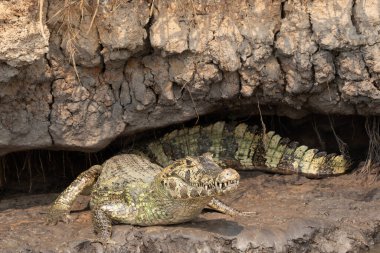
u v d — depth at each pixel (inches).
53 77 265.9
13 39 240.4
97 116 277.3
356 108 294.5
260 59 279.4
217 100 290.2
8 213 280.1
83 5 260.4
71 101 272.1
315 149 324.8
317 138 341.1
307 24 276.1
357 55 277.1
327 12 275.3
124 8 263.3
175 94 281.0
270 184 312.5
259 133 332.2
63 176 328.5
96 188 280.2
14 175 323.6
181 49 269.1
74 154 330.0
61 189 316.8
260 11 278.1
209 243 245.6
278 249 247.9
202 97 285.6
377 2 273.3
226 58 273.9
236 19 277.3
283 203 286.8
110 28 262.2
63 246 241.4
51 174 328.2
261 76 283.6
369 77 279.9
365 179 310.2
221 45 273.7
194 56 273.7
